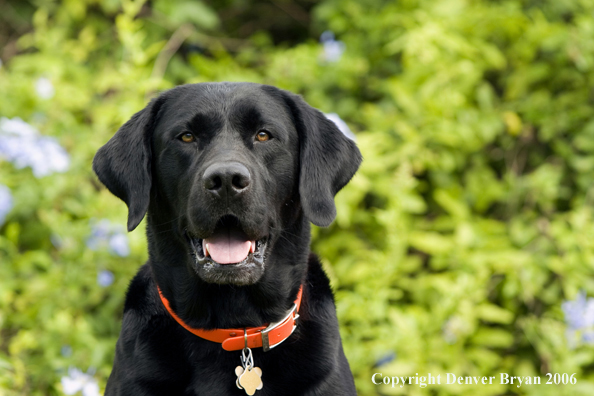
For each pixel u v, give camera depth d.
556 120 4.46
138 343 2.43
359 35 4.84
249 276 2.31
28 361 3.69
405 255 4.48
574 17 4.70
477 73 4.37
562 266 3.99
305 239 2.61
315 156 2.59
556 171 4.48
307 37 5.74
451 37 4.27
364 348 3.69
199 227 2.28
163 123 2.53
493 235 4.24
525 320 4.20
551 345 3.92
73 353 3.62
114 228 3.84
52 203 4.03
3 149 3.88
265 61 5.26
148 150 2.55
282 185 2.50
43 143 3.89
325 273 2.73
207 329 2.41
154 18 5.23
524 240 4.28
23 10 5.53
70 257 3.89
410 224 4.25
